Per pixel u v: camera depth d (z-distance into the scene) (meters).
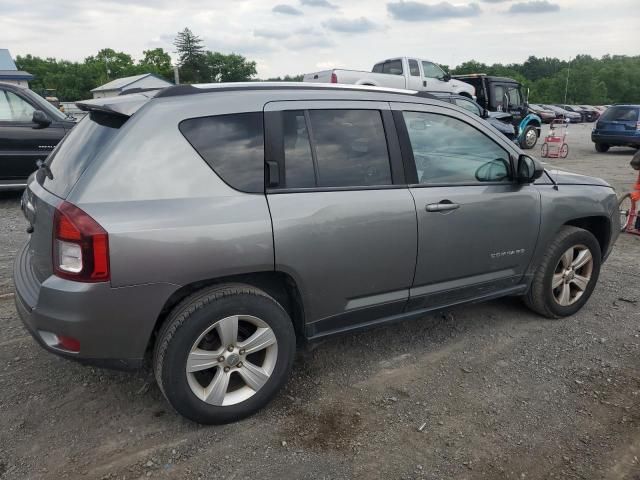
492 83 19.19
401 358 3.55
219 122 2.71
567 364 3.52
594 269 4.30
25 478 2.41
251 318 2.75
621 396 3.16
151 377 3.25
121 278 2.40
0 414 2.85
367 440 2.72
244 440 2.70
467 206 3.41
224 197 2.64
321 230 2.86
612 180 11.96
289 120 2.89
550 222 3.89
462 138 3.52
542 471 2.53
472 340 3.83
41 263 2.64
